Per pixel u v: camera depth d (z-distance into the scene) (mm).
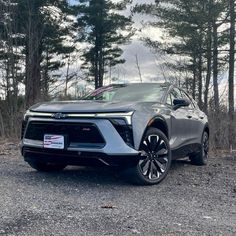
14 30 19703
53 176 6828
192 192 6094
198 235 4164
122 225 4344
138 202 5328
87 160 5980
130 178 6223
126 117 5957
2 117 15555
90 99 7434
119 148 5836
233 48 22500
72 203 5117
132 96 7328
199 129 8688
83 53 41438
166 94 7453
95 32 40250
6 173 6961
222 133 13555
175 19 24172
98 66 41688
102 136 5867
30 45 20000
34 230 4082
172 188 6285
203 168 8508
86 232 4094
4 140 13508
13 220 4352
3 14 19531
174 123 7223
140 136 6043
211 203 5508
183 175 7508
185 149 7801
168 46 25953
